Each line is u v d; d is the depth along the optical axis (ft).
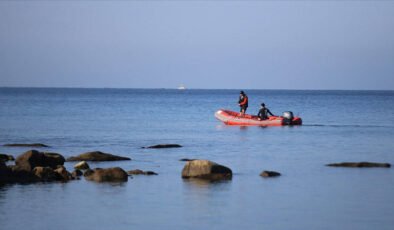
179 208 107.55
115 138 233.14
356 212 105.29
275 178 136.15
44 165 143.54
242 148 196.13
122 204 110.73
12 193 119.44
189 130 269.03
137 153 182.09
